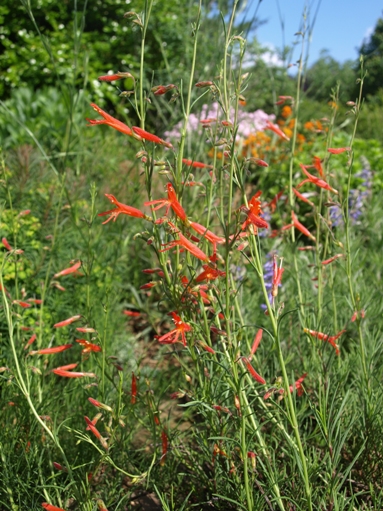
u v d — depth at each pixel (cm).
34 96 730
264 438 231
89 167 532
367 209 521
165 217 173
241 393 191
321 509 202
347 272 239
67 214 399
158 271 192
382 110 1305
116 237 437
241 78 175
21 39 1015
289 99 288
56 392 276
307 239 565
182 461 232
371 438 228
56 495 217
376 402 234
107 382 270
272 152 620
